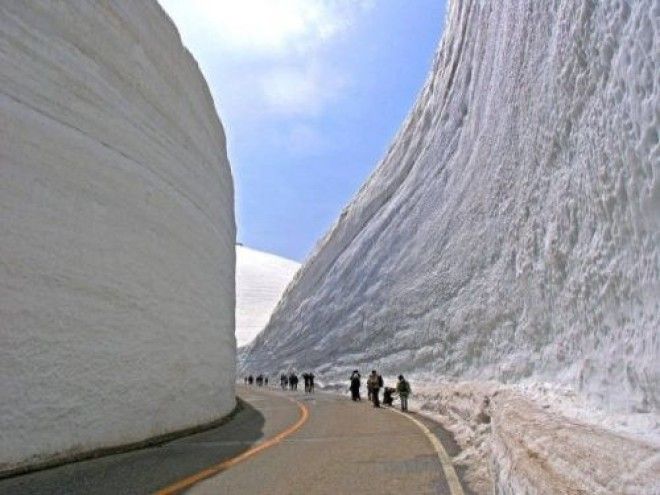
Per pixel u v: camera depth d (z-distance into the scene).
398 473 8.30
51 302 8.66
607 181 8.19
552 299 14.26
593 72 9.70
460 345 26.36
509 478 5.15
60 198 9.07
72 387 9.03
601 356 8.46
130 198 11.39
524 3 21.00
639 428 5.57
